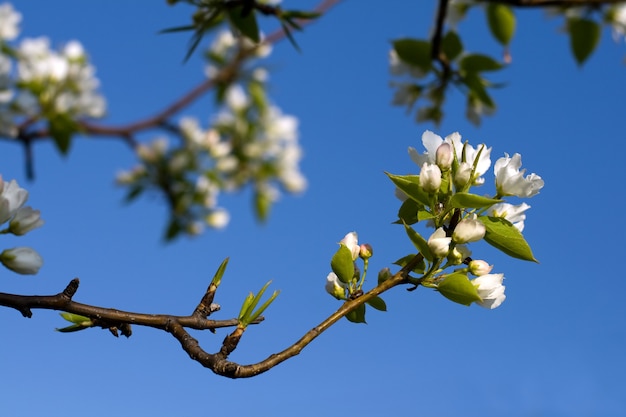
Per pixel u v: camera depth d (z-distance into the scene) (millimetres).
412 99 1161
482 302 1026
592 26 1056
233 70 1558
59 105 1419
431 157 1049
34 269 995
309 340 998
